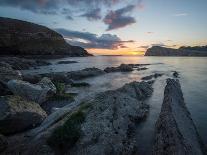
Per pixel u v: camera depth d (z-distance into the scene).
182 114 18.72
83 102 16.91
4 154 11.36
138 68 83.62
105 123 14.62
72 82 41.91
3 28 129.88
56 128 12.67
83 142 12.34
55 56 157.25
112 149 13.00
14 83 21.38
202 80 50.88
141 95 29.11
